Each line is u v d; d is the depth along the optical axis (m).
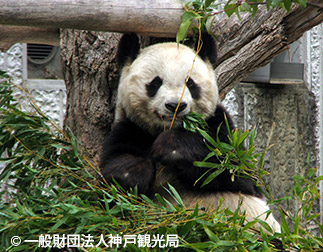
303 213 4.55
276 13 6.18
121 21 5.52
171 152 5.21
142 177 5.30
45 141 5.46
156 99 5.34
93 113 6.73
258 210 5.64
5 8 5.09
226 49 6.47
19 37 6.80
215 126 5.66
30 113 5.57
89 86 6.76
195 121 5.36
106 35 6.51
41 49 10.78
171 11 5.66
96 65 6.61
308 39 11.49
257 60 6.44
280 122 11.39
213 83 5.70
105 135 6.77
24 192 5.39
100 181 5.38
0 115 5.54
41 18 5.23
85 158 5.36
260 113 11.12
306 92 11.69
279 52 6.40
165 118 5.43
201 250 4.14
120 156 5.61
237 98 10.81
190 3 5.73
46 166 5.53
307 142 11.73
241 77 6.59
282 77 10.77
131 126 5.84
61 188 5.27
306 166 11.69
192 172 5.33
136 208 4.62
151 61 5.45
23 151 5.46
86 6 5.32
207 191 5.60
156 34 5.94
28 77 10.70
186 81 5.20
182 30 5.20
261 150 11.10
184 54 5.48
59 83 10.51
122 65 6.01
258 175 4.87
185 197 5.64
